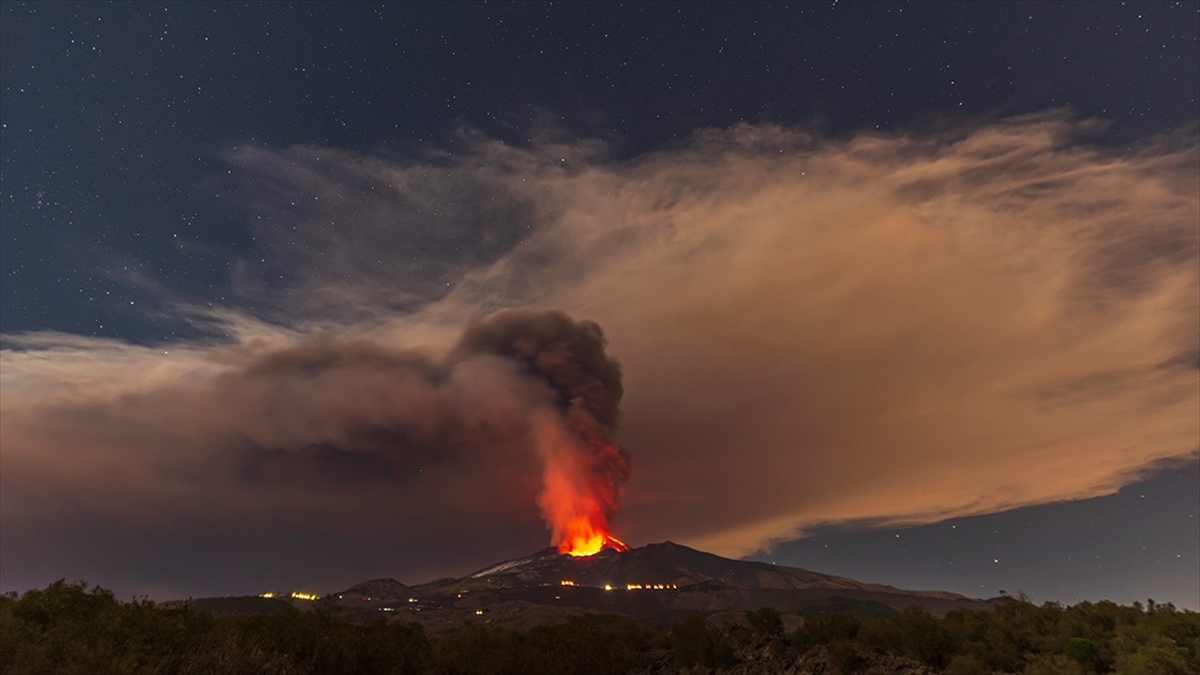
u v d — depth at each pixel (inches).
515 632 1135.6
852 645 835.4
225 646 639.8
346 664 748.0
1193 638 667.4
